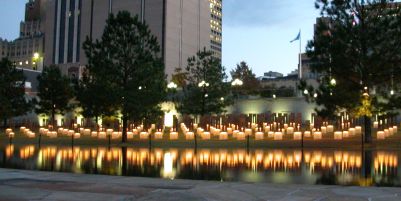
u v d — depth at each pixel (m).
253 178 14.51
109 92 34.28
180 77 103.19
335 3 30.83
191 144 33.00
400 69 29.88
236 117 64.88
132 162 20.42
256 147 30.52
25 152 27.11
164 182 12.11
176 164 19.50
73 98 65.25
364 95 30.23
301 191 10.54
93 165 19.03
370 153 25.25
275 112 70.12
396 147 28.61
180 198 9.62
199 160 21.39
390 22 29.64
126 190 10.63
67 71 167.25
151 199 9.52
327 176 15.01
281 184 11.78
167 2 168.88
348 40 30.06
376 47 30.02
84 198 9.57
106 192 10.35
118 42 35.34
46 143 36.66
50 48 192.62
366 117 31.38
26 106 54.28
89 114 36.12
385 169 17.14
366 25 30.77
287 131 44.09
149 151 27.69
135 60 35.47
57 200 9.34
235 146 31.33
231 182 12.28
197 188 10.94
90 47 36.19
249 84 108.44
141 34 36.12
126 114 35.12
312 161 20.70
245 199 9.57
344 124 50.22
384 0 30.23
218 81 54.75
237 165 19.00
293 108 68.94
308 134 39.69
